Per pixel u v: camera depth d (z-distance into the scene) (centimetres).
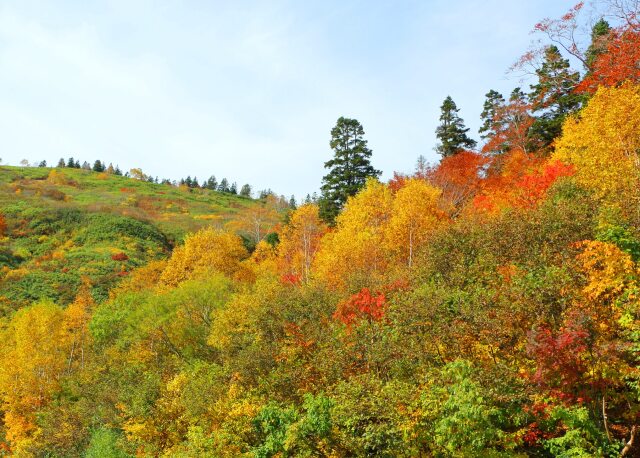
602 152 1936
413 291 1573
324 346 1625
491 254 1559
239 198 14938
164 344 2883
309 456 1238
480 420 970
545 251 1395
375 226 3086
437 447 1052
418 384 1199
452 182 3928
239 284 3098
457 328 1209
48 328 3503
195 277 3594
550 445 1032
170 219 9562
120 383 2534
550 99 3903
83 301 4419
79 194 10831
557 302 1117
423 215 2770
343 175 5228
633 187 1499
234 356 2002
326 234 3884
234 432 1488
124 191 12162
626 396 1015
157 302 2917
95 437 2391
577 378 964
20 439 2956
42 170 13488
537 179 2127
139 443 2075
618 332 1016
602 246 1118
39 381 3216
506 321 1126
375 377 1305
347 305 1670
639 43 2514
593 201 1642
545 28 3078
